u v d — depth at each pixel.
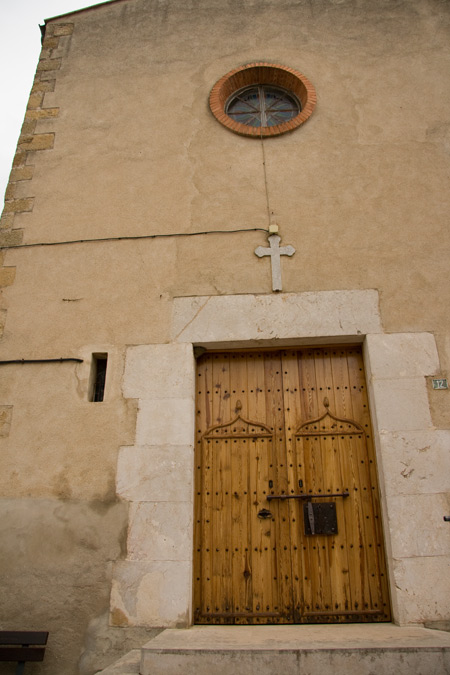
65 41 6.11
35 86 5.84
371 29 5.80
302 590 3.97
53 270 4.88
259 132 5.29
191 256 4.79
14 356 4.57
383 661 2.87
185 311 4.59
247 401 4.52
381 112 5.34
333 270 4.64
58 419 4.32
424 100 5.38
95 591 3.84
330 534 4.10
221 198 5.02
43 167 5.38
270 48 5.77
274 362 4.64
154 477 4.08
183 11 6.10
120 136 5.45
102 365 4.66
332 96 5.45
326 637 3.27
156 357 4.45
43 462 4.20
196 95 5.58
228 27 5.93
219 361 4.66
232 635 3.42
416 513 3.86
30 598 3.85
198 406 4.52
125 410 4.30
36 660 3.61
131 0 6.24
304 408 4.46
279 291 4.58
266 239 4.82
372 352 4.33
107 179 5.24
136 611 3.76
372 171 5.06
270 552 4.09
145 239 4.91
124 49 5.96
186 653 2.93
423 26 5.77
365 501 4.16
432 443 4.04
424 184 4.98
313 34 5.82
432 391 4.19
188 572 3.83
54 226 5.07
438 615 3.62
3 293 4.83
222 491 4.27
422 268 4.61
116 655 3.67
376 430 4.16
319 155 5.17
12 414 4.38
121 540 3.94
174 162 5.24
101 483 4.11
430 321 4.41
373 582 3.96
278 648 2.93
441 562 3.73
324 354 4.63
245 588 4.01
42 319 4.69
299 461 4.31
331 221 4.85
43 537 4.00
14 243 5.04
